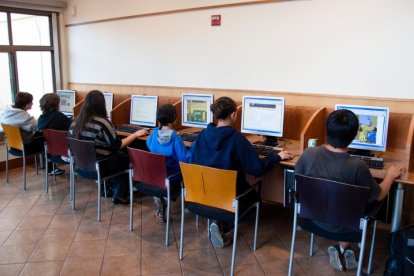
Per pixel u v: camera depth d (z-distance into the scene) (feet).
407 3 8.74
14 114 12.91
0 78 15.37
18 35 15.62
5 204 11.44
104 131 10.24
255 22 11.19
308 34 10.27
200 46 12.64
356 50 9.60
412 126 7.55
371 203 6.73
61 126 12.58
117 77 15.57
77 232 9.61
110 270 7.89
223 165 7.66
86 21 16.19
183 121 12.11
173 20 13.19
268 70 11.20
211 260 8.30
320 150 6.75
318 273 7.82
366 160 8.08
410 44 8.86
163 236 9.41
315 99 10.41
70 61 17.37
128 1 14.42
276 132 10.03
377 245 8.98
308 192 6.56
